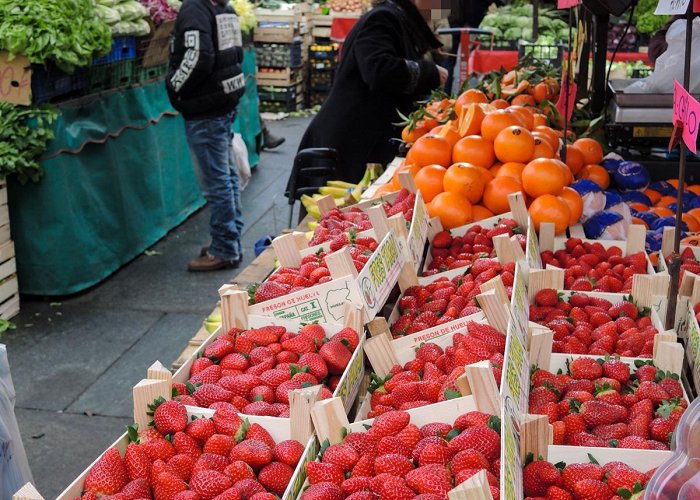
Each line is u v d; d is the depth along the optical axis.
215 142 5.99
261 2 12.40
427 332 2.20
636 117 3.71
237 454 1.71
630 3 4.05
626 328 2.37
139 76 6.48
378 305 2.34
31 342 5.01
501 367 1.90
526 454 1.68
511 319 2.01
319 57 12.97
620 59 8.45
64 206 5.49
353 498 1.52
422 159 3.39
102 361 4.78
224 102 5.91
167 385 1.84
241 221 6.54
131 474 1.68
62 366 4.71
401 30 4.93
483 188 3.21
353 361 2.12
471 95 3.98
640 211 3.54
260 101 12.61
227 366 2.11
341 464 1.65
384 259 2.44
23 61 5.02
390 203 3.31
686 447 1.32
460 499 1.28
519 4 10.34
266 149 10.35
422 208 2.96
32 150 5.20
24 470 2.54
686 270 2.70
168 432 1.78
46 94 5.33
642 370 2.08
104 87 6.03
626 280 2.78
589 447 1.70
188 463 1.71
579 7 4.61
